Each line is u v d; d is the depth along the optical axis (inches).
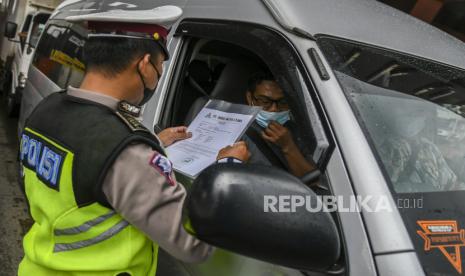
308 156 52.5
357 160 48.8
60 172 44.6
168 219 45.8
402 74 62.1
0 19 403.2
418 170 53.1
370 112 54.5
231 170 41.3
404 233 45.0
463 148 58.9
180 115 89.4
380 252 43.6
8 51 333.4
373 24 70.1
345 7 71.5
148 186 44.4
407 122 56.6
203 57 98.1
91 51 46.6
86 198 43.8
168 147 73.2
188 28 82.4
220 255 59.3
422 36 73.9
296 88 56.3
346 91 55.1
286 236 39.6
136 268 49.1
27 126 52.4
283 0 65.6
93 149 43.2
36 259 50.4
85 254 46.4
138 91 48.4
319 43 60.1
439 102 61.4
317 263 40.8
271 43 62.5
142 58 47.2
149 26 46.7
